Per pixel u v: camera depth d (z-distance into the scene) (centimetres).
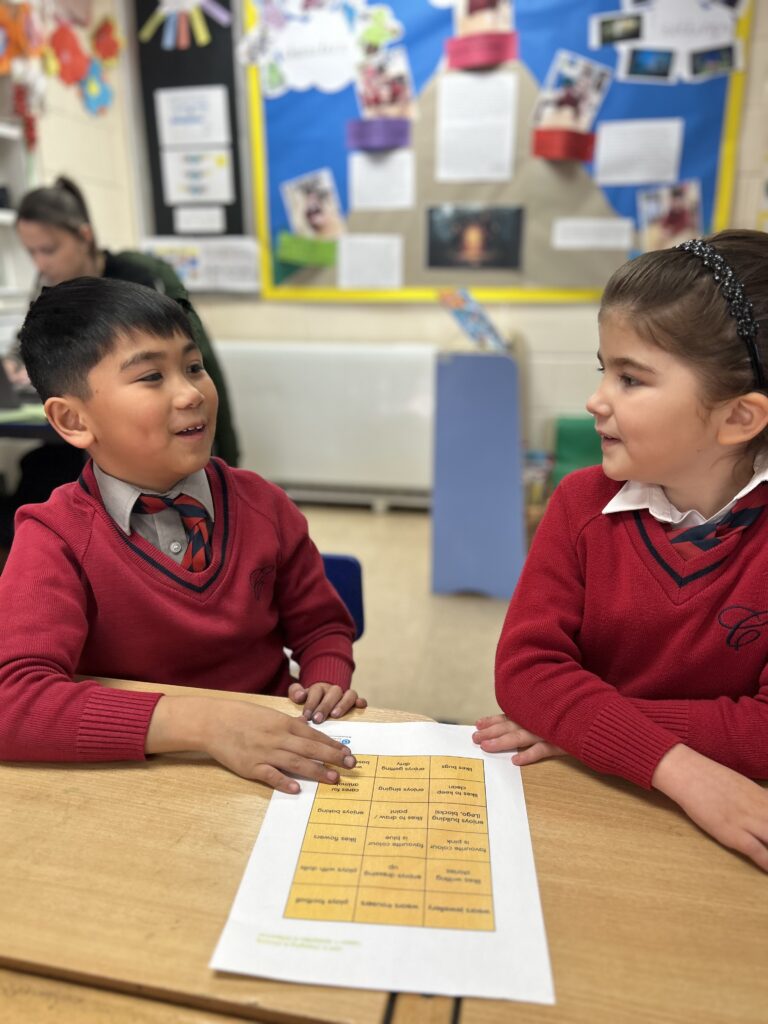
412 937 48
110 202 342
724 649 76
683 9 284
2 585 79
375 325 346
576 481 84
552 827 58
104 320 78
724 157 296
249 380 348
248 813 59
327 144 326
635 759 63
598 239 314
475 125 310
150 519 87
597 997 44
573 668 74
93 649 87
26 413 189
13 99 275
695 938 48
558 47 296
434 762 66
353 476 352
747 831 56
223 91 329
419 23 303
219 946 47
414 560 302
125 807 60
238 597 90
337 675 98
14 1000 45
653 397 66
